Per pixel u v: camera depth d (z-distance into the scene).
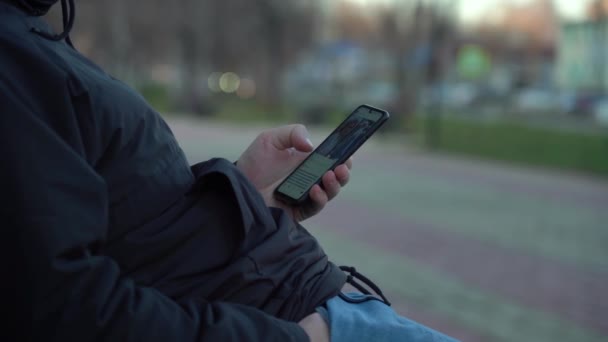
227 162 1.36
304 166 1.60
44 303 0.98
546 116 35.12
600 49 22.53
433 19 24.47
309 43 40.62
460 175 14.59
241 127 25.92
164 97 43.53
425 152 18.59
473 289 6.28
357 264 6.96
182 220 1.25
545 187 13.48
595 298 6.20
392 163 16.11
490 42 61.25
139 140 1.23
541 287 6.47
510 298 6.09
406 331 1.32
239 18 37.81
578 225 9.65
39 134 1.04
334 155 1.58
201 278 1.24
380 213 9.75
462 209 10.43
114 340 1.01
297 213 1.60
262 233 1.31
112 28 35.12
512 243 8.27
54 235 1.00
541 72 60.72
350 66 42.12
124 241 1.20
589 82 23.02
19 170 1.01
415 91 26.70
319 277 1.36
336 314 1.30
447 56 29.33
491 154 18.34
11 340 1.00
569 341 5.09
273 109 35.84
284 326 1.18
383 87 41.84
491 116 34.00
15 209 1.00
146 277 1.21
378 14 27.84
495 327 5.32
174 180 1.27
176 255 1.24
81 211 1.04
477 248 7.89
